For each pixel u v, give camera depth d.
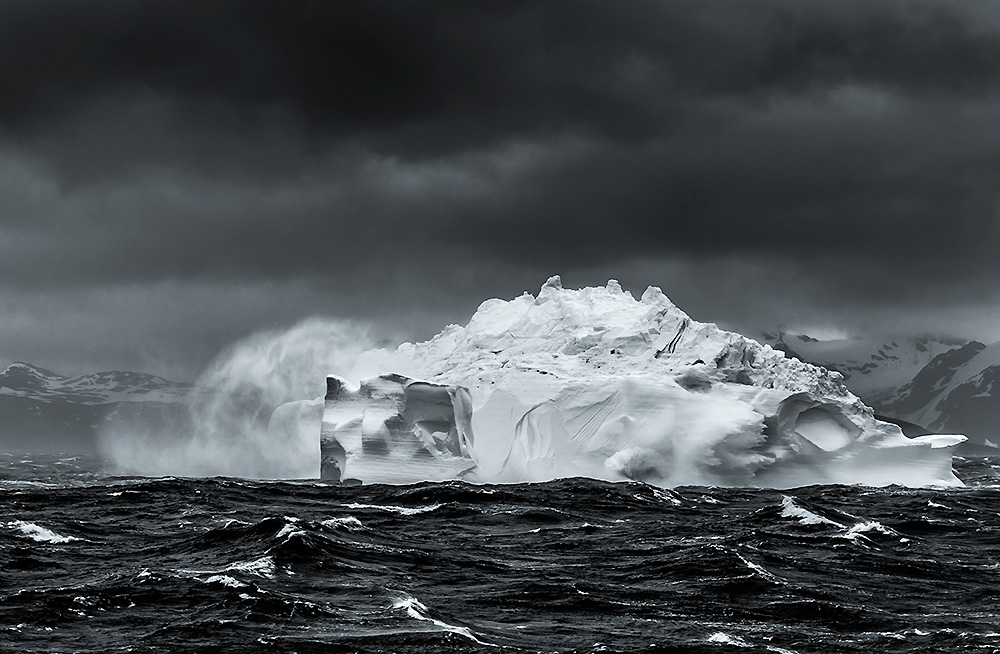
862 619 56.38
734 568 65.31
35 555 68.19
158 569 62.16
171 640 50.03
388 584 61.03
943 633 53.72
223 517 86.31
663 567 66.75
